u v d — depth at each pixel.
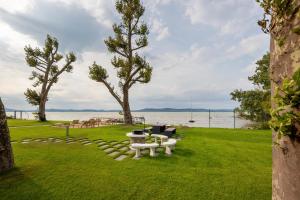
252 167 6.57
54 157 7.64
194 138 12.61
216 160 7.36
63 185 5.09
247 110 23.41
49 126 19.92
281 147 1.24
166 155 8.08
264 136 13.62
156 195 4.60
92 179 5.48
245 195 4.59
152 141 11.85
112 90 21.94
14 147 9.48
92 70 20.80
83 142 11.06
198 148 9.42
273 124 1.28
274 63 1.35
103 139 11.95
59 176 5.67
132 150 8.98
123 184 5.16
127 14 20.23
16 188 4.92
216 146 9.92
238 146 9.96
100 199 4.44
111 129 17.41
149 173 5.94
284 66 1.23
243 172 6.06
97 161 7.16
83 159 7.41
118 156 7.93
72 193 4.69
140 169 6.30
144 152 8.66
